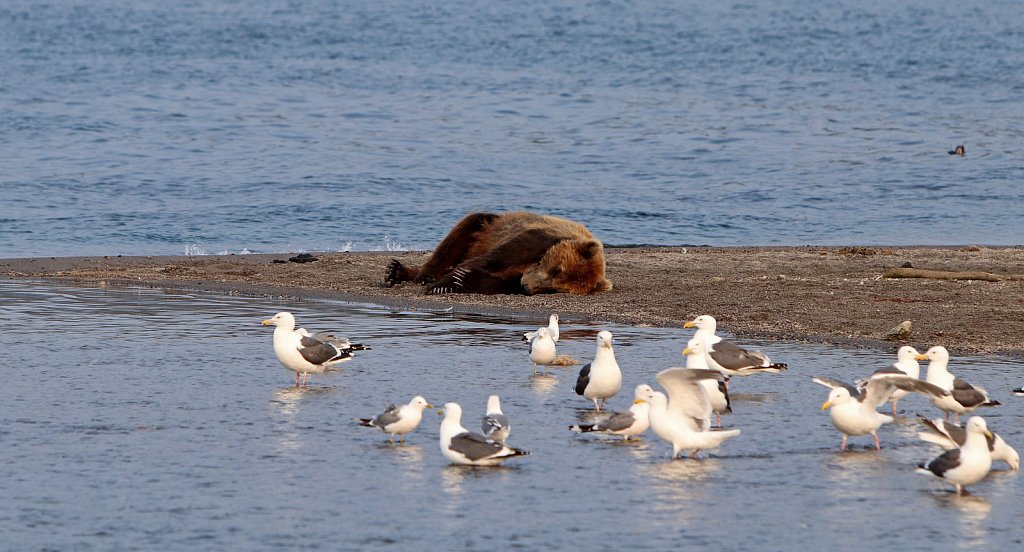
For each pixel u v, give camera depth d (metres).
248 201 96.81
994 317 48.62
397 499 26.33
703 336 36.53
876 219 94.88
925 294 54.84
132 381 37.19
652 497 26.66
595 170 118.62
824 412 34.41
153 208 93.06
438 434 31.72
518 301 55.34
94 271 63.59
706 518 25.33
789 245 83.81
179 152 120.50
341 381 37.62
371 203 97.69
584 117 153.62
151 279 61.38
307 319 49.81
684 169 119.94
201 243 81.25
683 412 29.77
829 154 128.25
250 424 32.22
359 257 71.88
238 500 26.12
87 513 25.23
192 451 29.64
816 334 45.84
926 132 144.00
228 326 47.78
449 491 26.91
